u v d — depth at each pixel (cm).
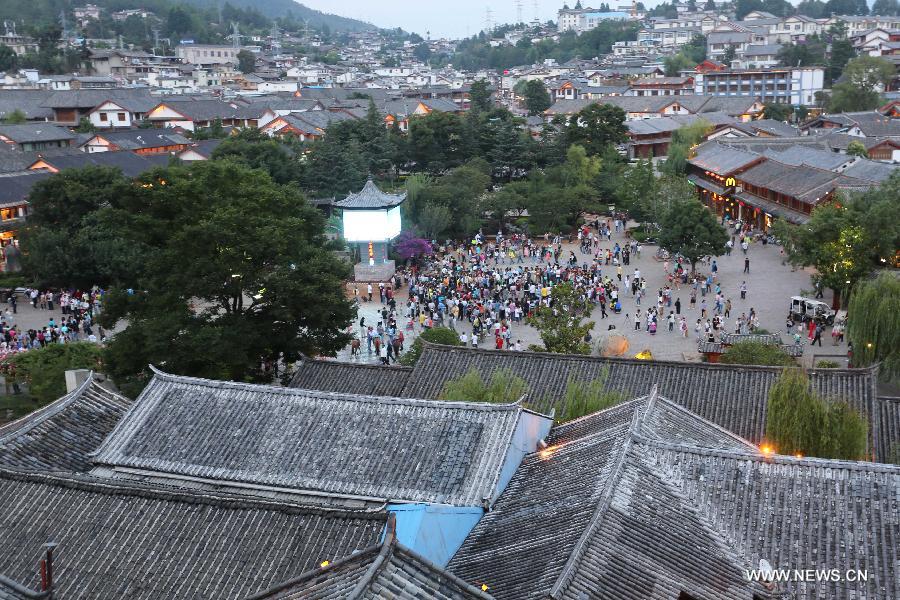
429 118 13150
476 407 3186
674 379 4175
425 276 8319
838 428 3416
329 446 3147
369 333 6569
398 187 11475
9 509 2717
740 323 6781
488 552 2681
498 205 10800
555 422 3856
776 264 8956
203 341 4784
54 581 2469
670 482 2830
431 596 1831
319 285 5162
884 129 14712
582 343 5603
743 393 4034
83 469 3241
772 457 2845
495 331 6625
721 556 2578
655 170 13400
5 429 3394
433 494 2928
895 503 2641
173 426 3312
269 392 3384
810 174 10019
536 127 18275
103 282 8219
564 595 2270
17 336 6781
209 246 5009
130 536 2581
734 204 11644
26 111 17088
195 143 13775
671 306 7581
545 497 2877
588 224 11281
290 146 13212
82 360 5284
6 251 8769
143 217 5181
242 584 2398
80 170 8775
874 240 6731
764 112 18575
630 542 2516
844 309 6975
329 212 10969
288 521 2561
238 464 3127
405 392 4381
